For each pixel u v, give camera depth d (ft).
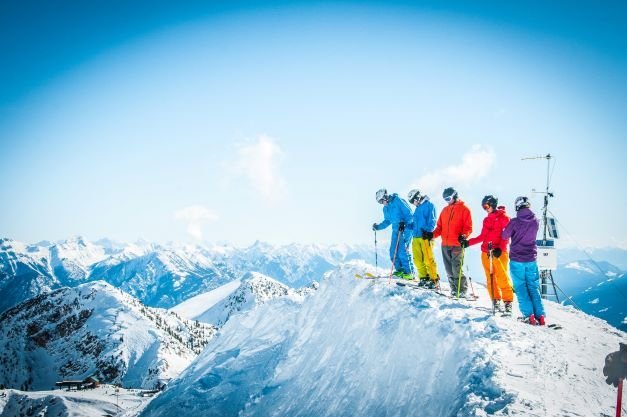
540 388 17.83
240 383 37.76
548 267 48.39
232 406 35.27
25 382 583.17
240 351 42.75
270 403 32.83
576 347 23.38
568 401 17.07
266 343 41.96
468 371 19.92
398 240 38.42
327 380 29.76
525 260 28.66
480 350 20.83
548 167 55.42
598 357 22.40
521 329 24.63
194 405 37.40
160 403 42.01
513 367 19.51
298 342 38.34
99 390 404.36
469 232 32.48
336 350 32.09
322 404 27.84
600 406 17.10
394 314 28.73
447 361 21.95
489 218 31.86
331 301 39.17
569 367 20.30
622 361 15.79
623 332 30.32
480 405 17.26
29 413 311.68
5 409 327.06
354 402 25.57
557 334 25.50
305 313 41.68
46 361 645.92
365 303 32.83
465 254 33.14
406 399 22.25
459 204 33.30
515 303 35.63
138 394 377.71
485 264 32.42
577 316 34.91
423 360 23.43
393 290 32.12
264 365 38.47
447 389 20.30
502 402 16.92
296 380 33.22
